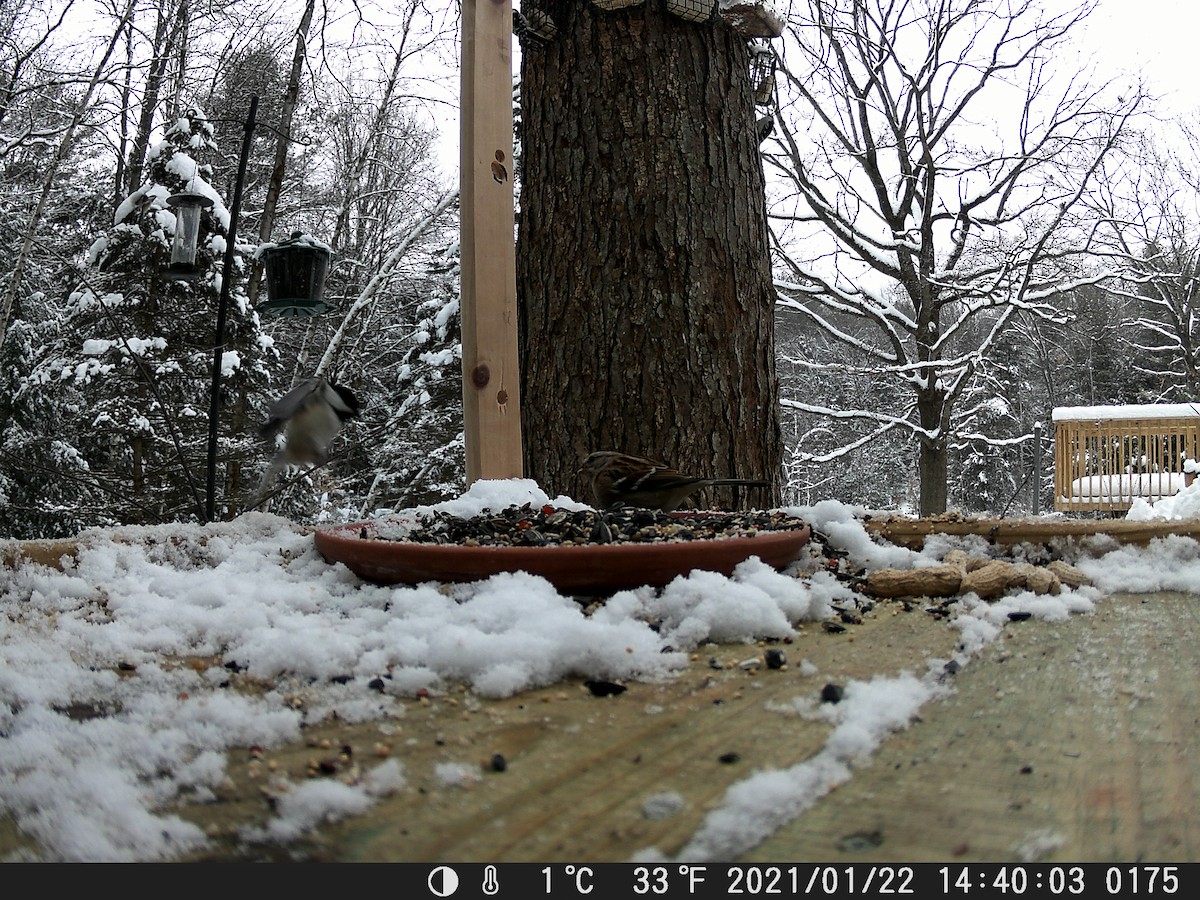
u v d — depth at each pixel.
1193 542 2.60
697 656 1.71
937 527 2.81
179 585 2.22
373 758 1.23
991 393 23.39
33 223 12.24
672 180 4.79
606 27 4.85
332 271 16.58
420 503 14.58
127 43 13.82
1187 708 1.37
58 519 12.78
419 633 1.75
